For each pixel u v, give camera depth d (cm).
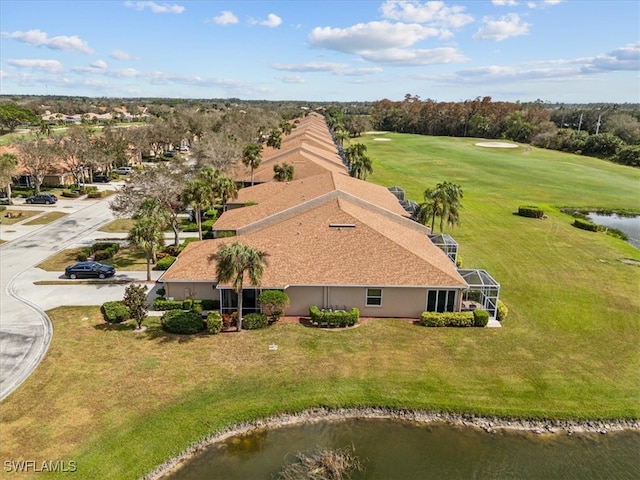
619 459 2045
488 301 3203
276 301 3000
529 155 12525
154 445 2002
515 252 4741
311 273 3142
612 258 4653
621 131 14775
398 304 3162
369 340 2875
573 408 2308
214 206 6369
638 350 2861
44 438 1997
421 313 3150
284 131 13275
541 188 8288
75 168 7962
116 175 8862
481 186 8312
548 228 5725
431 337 2931
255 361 2627
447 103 19412
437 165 10481
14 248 4641
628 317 3300
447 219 4600
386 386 2438
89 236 5122
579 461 2030
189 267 3294
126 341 2809
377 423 2228
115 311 3077
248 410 2236
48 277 3869
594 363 2700
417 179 8756
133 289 2928
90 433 2038
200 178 5025
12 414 2133
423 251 3500
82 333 2894
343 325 3031
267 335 2909
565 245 5047
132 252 4622
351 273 3138
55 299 3412
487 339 2927
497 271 4169
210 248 3538
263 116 15650
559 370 2616
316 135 11281
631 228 6191
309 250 3322
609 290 3791
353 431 2177
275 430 2166
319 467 1942
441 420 2245
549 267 4319
